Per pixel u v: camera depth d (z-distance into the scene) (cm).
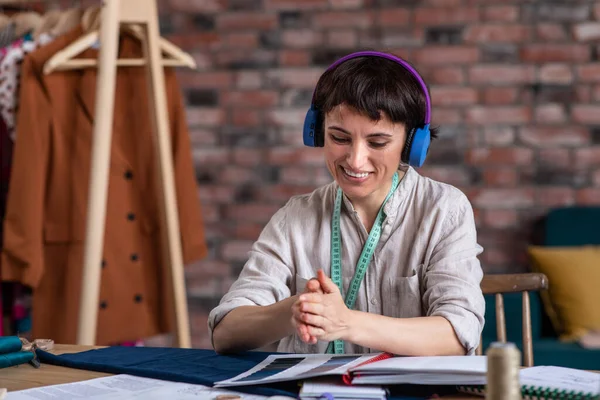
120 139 263
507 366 88
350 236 153
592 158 337
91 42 246
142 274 266
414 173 155
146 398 113
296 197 164
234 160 360
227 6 358
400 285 150
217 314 145
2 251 249
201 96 362
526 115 339
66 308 254
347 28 349
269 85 356
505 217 342
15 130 257
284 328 134
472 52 341
